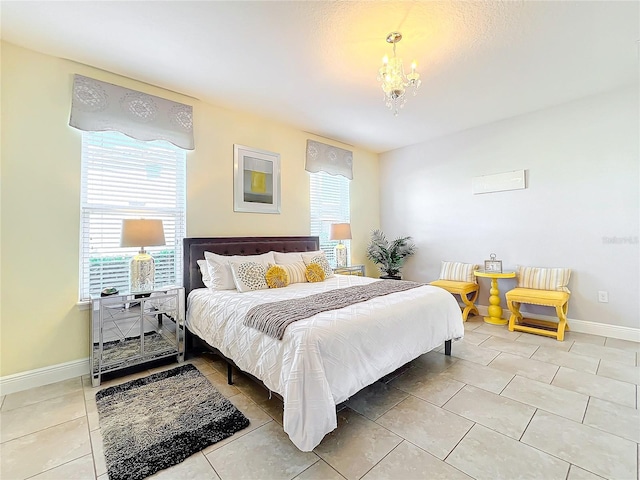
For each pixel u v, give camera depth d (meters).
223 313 2.30
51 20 1.97
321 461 1.47
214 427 1.72
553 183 3.46
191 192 3.12
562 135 3.38
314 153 4.29
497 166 3.89
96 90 2.52
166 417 1.83
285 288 2.88
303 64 2.52
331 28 2.08
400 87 2.17
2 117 2.18
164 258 2.96
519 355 2.71
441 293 2.65
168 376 2.40
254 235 3.64
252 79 2.76
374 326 1.91
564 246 3.40
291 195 4.04
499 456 1.48
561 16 1.98
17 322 2.21
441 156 4.50
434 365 2.54
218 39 2.19
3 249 2.17
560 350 2.80
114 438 1.63
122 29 2.06
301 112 3.53
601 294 3.18
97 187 2.61
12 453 1.53
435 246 4.60
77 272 2.46
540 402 1.95
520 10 1.93
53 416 1.85
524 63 2.54
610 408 1.86
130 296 2.44
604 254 3.15
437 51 2.36
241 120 3.53
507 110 3.53
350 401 2.01
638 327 2.98
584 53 2.40
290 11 1.91
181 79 2.75
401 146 4.96
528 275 3.53
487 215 4.01
